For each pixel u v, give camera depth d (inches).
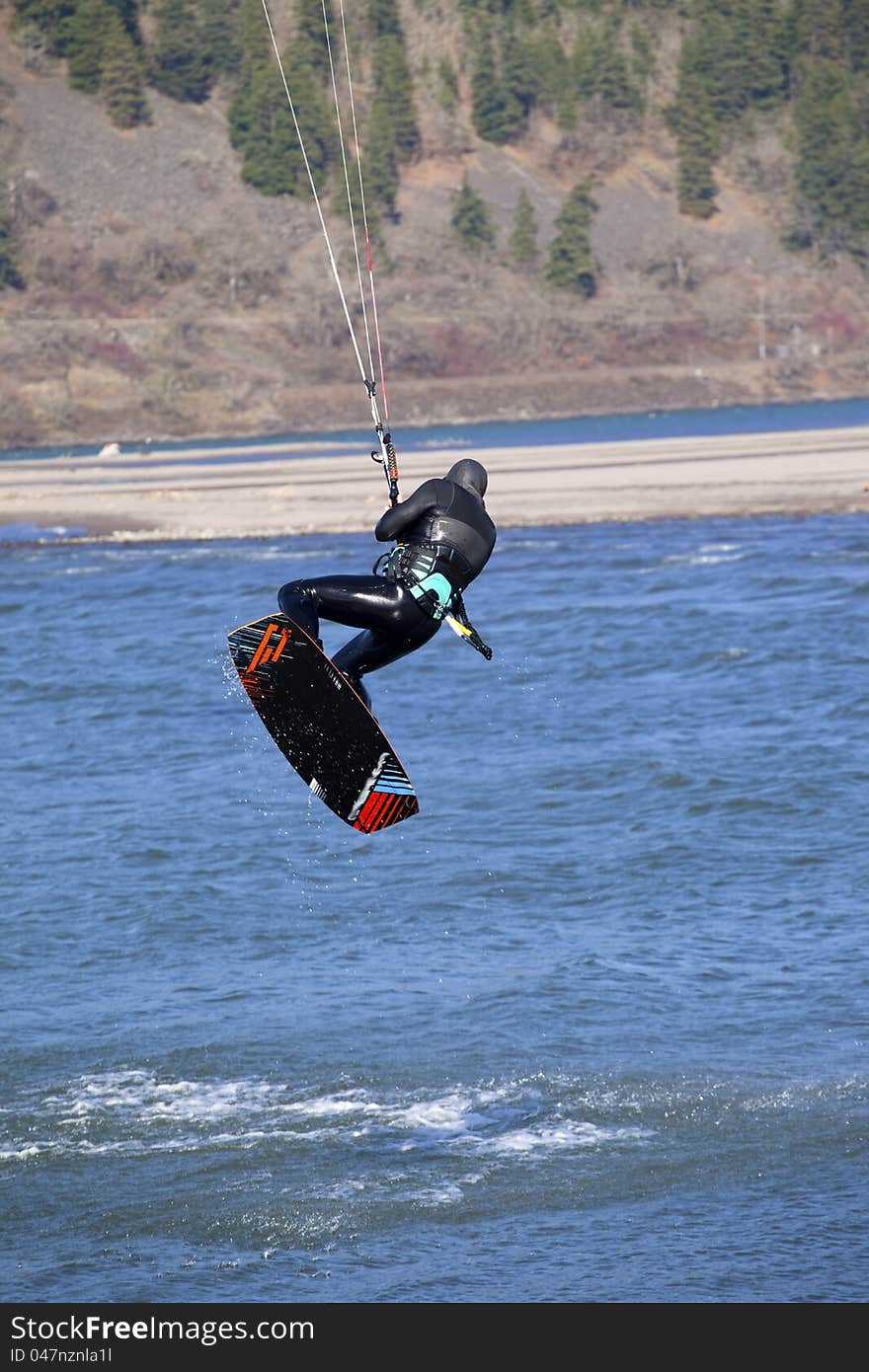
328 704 1411.2
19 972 2267.5
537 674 4372.5
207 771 3472.0
